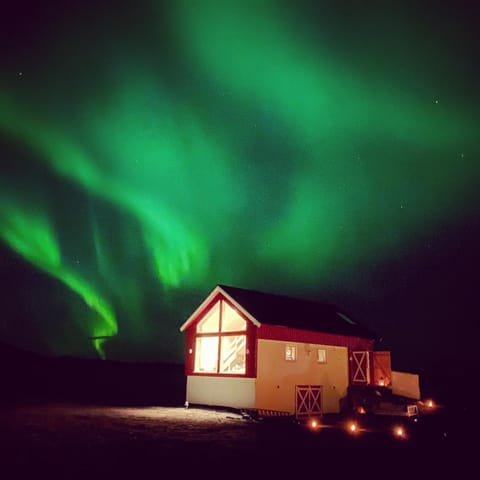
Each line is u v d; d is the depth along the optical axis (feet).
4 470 31.45
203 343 83.46
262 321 74.79
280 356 76.84
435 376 137.39
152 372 157.58
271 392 74.49
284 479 31.65
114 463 34.76
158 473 32.07
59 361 159.74
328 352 84.38
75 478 30.09
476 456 42.34
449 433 57.72
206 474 32.24
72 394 107.04
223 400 76.69
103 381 131.54
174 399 103.14
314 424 63.36
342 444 47.67
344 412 82.94
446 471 35.63
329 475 33.22
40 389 111.14
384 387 87.25
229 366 78.48
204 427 57.62
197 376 82.02
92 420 59.57
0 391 102.32
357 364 89.10
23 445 40.52
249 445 45.27
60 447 40.37
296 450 43.24
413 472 35.01
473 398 106.01
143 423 58.80
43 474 30.83
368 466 36.73
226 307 81.25
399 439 51.96
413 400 88.99
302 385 78.74
